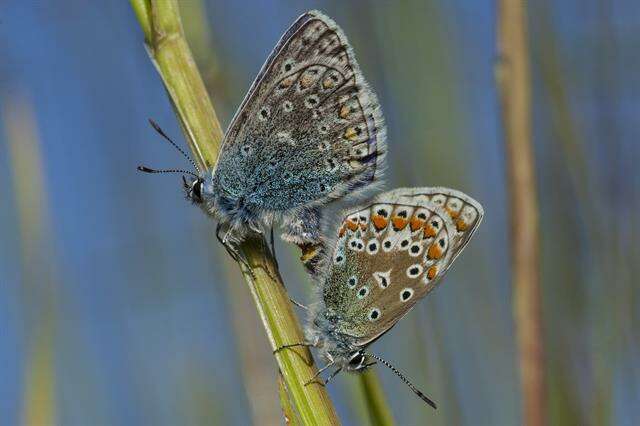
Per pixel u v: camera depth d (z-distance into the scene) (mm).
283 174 258
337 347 259
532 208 265
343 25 295
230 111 260
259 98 255
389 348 288
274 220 258
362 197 259
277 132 256
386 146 258
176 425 294
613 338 281
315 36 254
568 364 283
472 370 290
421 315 288
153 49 249
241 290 266
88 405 291
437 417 286
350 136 258
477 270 295
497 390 289
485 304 293
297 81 255
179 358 294
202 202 258
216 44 287
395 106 294
